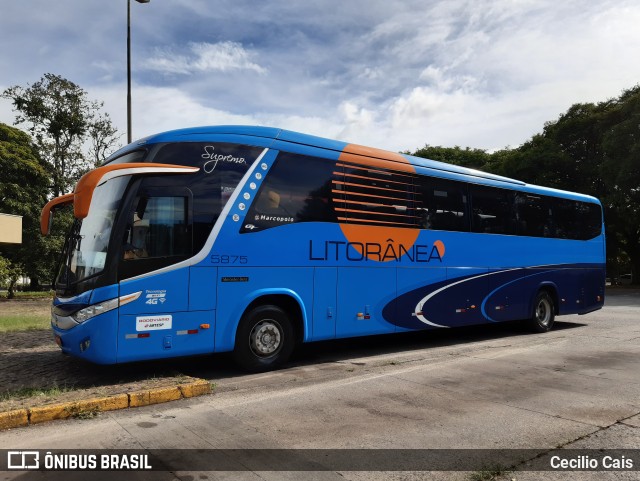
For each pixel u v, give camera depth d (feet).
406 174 29.86
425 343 33.83
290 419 16.65
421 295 30.17
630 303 70.54
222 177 22.76
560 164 106.52
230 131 23.70
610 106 106.01
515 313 36.83
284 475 12.37
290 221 24.57
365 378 22.80
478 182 34.42
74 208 19.35
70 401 17.01
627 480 12.26
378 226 28.14
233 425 16.01
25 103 94.73
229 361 26.48
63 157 97.71
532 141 123.44
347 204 26.89
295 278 24.56
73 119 97.14
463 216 33.17
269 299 24.43
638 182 90.33
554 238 40.52
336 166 26.66
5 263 78.54
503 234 36.01
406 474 12.50
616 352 29.91
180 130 22.72
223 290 22.29
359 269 27.14
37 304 68.59
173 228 21.34
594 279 44.42
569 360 27.25
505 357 28.22
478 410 17.78
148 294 20.47
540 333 38.93
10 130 89.97
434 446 14.33
